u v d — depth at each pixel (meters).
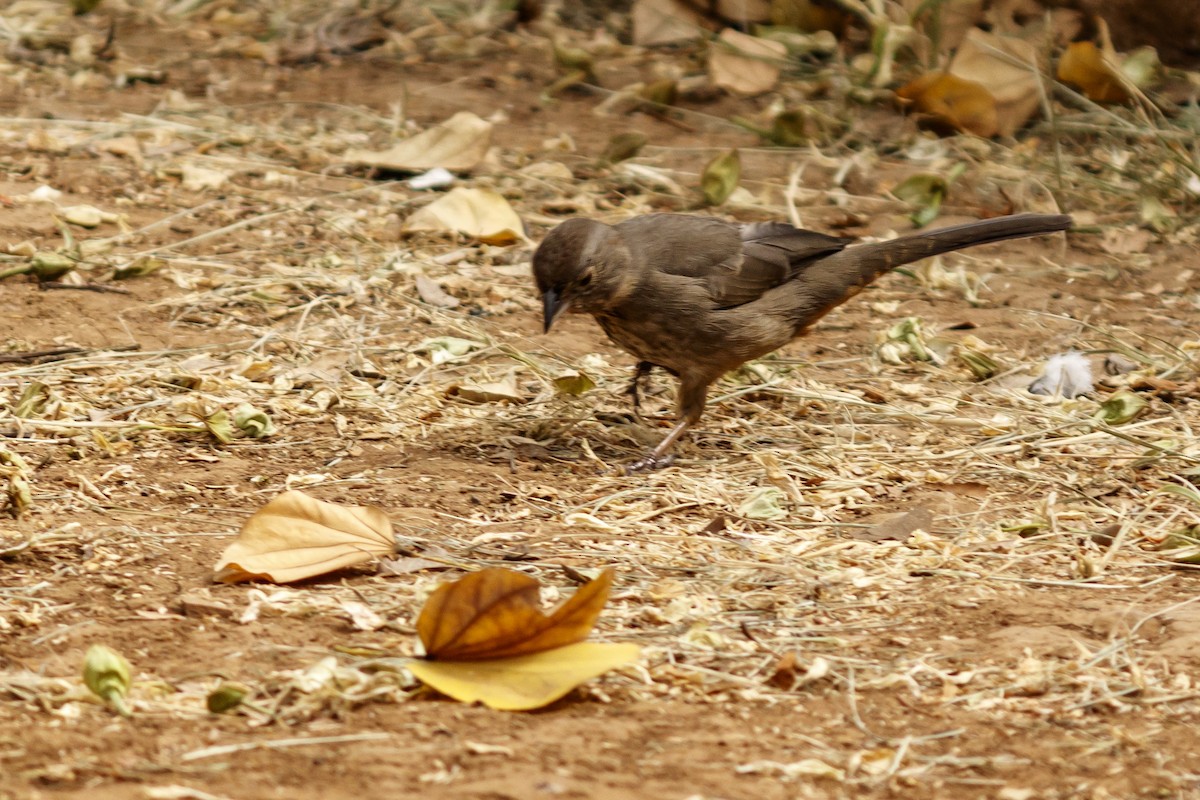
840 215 16.39
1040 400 11.73
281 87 20.03
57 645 6.80
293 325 12.71
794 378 12.18
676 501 9.48
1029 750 6.03
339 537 7.96
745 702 6.46
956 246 11.19
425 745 5.77
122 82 19.69
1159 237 16.23
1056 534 8.89
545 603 7.49
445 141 16.97
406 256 14.45
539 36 22.58
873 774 5.74
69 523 8.55
